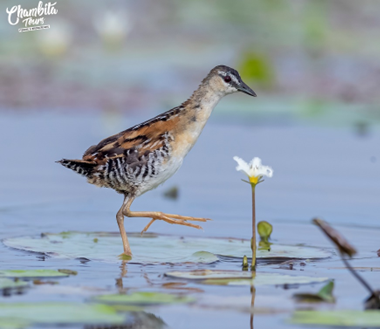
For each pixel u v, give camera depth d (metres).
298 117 20.66
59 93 21.95
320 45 27.75
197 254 9.55
